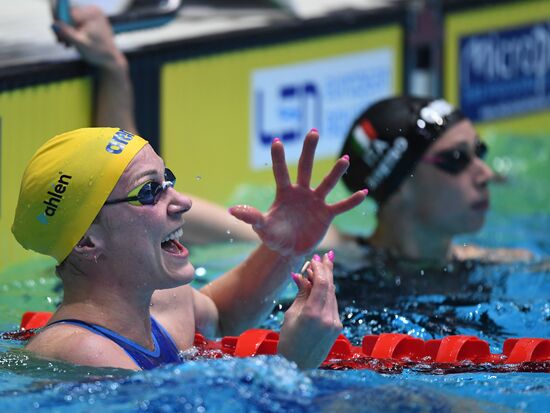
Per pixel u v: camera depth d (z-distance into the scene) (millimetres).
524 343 10477
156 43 17016
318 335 9219
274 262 11320
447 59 21469
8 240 15094
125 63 16000
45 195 9492
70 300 9664
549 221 18078
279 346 9352
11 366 9172
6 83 14859
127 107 16031
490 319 12484
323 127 19688
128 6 16766
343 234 15797
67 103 15703
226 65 18078
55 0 15477
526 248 16328
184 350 10555
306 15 19344
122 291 9531
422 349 10570
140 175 9461
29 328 11141
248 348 10352
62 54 15797
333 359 10312
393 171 14938
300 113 19297
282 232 10422
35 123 15320
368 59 20234
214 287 11719
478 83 22125
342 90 19906
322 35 19391
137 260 9453
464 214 14922
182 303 10984
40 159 9664
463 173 14875
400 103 15234
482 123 22359
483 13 21984
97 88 15945
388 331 12062
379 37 20359
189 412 8148
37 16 17844
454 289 13719
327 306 9266
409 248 15133
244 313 11516
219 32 17875
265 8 19609
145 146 9711
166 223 9578
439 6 21141
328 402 8484
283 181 10352
